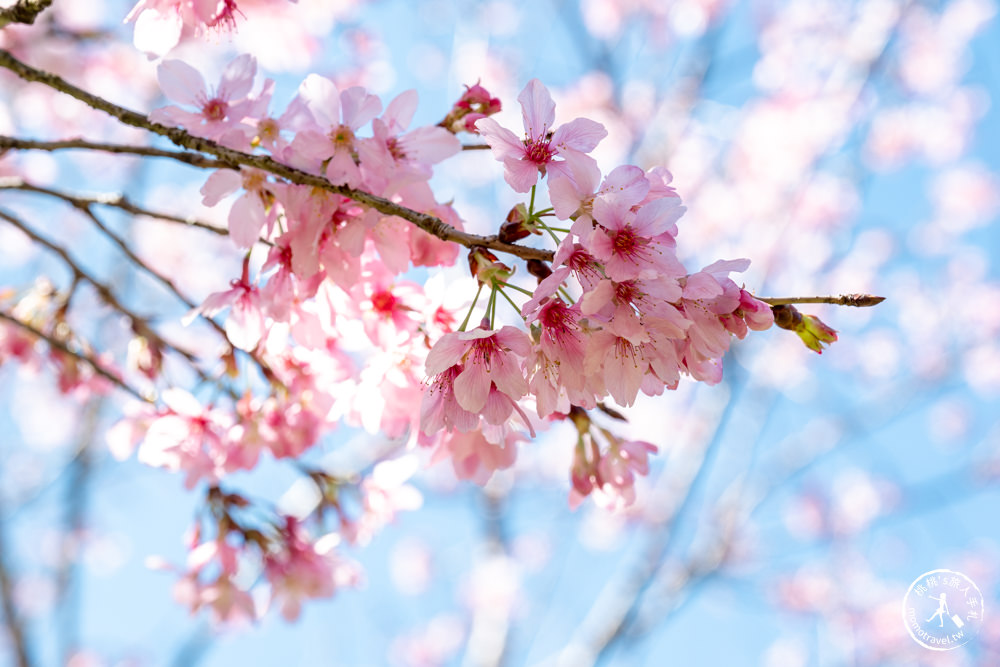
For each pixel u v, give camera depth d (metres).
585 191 0.71
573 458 0.80
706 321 0.71
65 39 1.23
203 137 0.74
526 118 0.72
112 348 1.58
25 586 2.42
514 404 0.72
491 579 2.22
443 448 0.78
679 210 0.70
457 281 0.76
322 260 0.75
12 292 0.90
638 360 0.71
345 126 0.74
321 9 1.21
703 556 2.20
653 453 0.79
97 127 2.21
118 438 0.85
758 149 2.71
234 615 0.87
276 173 0.73
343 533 0.87
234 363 0.83
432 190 0.76
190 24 0.76
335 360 0.80
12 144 0.75
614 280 0.69
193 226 0.81
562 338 0.71
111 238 0.81
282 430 0.82
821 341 0.72
